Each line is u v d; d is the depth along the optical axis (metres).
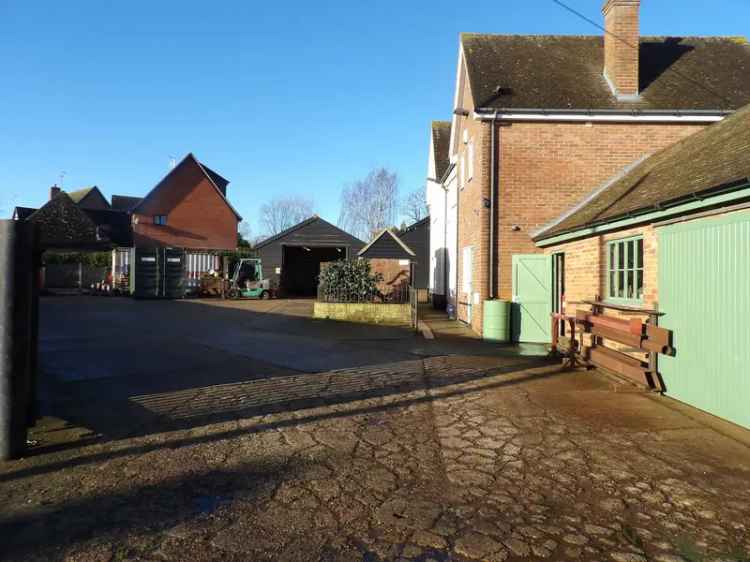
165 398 6.39
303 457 4.57
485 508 3.69
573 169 12.41
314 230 31.59
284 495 3.84
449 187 19.47
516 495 3.90
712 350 5.78
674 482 4.11
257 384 7.18
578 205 12.24
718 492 3.94
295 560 3.02
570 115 12.23
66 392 6.64
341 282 16.25
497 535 3.33
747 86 13.15
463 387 7.19
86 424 5.36
